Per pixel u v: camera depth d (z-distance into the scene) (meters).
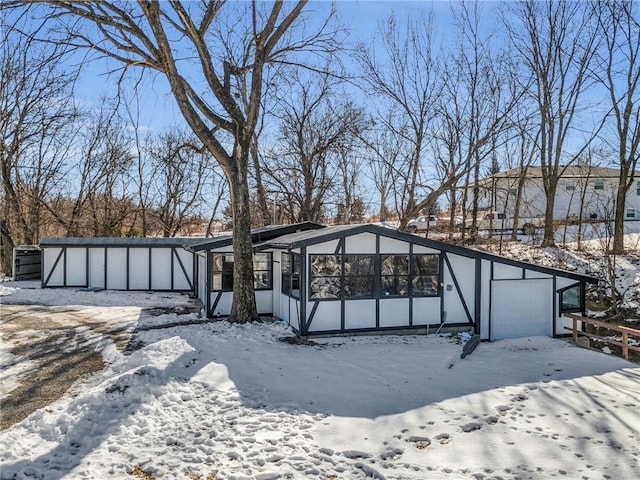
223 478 5.54
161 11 14.04
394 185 28.77
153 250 22.47
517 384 9.34
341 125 28.72
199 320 14.74
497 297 14.38
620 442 6.71
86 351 11.05
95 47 13.61
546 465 6.01
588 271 21.02
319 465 5.93
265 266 15.79
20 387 8.53
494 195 29.28
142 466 5.78
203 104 13.78
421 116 25.23
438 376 9.73
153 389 8.02
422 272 13.80
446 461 6.10
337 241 13.05
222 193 35.25
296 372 9.59
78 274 22.78
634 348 11.61
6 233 27.89
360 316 13.27
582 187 28.56
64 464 5.72
